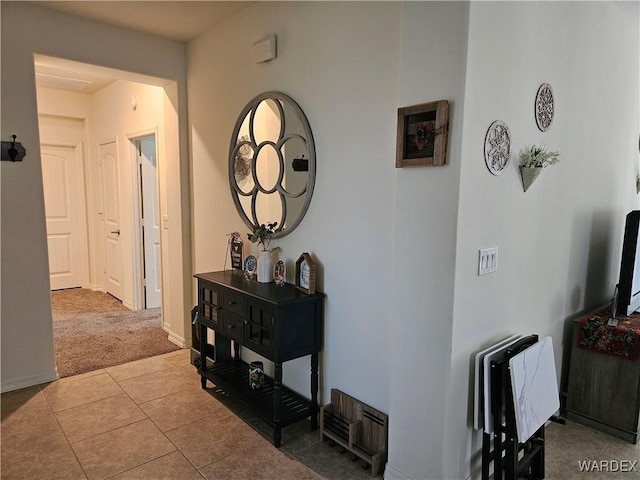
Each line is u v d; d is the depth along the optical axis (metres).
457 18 1.68
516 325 2.25
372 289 2.26
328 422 2.46
